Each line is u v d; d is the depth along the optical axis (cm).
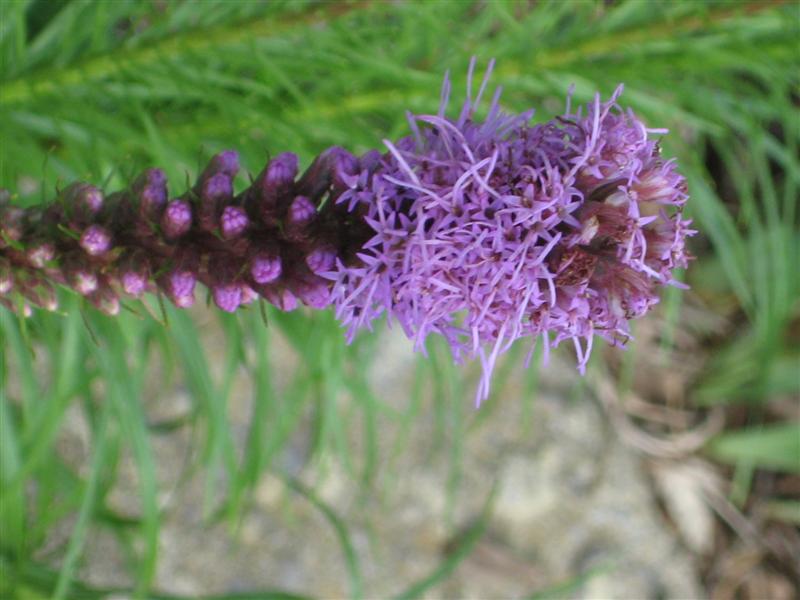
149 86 29
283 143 31
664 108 33
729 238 44
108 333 29
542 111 31
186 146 33
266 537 48
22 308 22
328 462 49
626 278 19
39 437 29
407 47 31
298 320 33
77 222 21
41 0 32
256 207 20
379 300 19
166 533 47
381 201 18
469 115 19
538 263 18
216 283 20
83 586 34
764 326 38
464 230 18
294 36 30
